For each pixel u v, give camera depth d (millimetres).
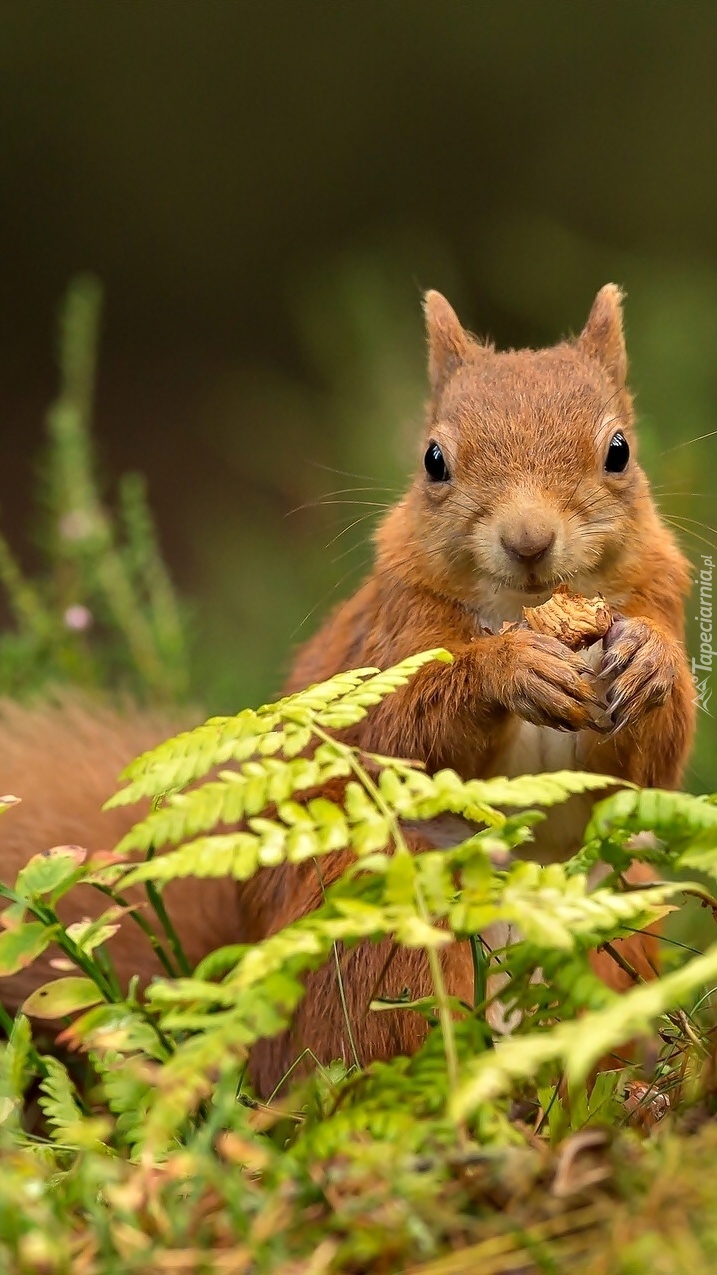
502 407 2412
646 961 2400
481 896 2281
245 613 2691
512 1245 2260
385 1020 2383
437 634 2408
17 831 2430
